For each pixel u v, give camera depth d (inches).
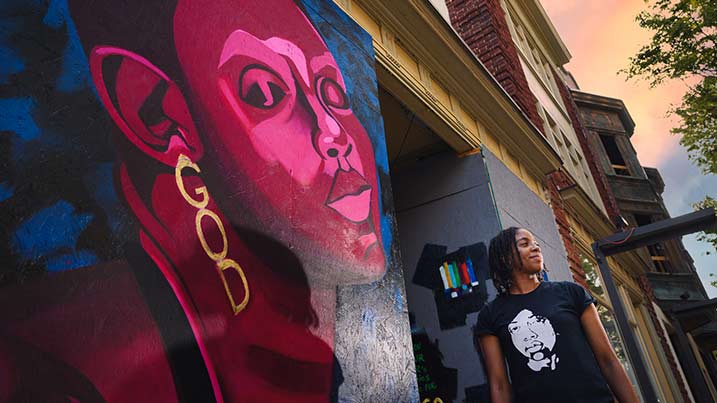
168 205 66.1
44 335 47.7
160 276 61.3
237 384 66.4
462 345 200.1
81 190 56.1
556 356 83.4
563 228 323.0
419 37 191.8
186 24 81.2
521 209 246.8
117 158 61.5
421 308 214.5
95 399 49.8
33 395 45.2
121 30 68.9
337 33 131.7
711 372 926.4
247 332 71.4
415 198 236.1
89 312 52.2
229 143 81.3
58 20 61.0
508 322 91.4
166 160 68.2
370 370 95.9
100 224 56.6
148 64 71.1
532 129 279.4
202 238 69.5
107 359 52.1
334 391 84.7
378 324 104.0
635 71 459.2
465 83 223.6
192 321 63.3
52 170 54.0
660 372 488.4
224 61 87.0
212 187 74.5
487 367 93.4
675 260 828.6
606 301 391.2
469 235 217.2
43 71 57.2
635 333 471.2
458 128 215.9
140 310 57.3
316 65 115.9
